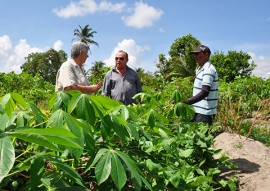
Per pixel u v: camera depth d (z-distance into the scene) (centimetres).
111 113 162
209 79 465
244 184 414
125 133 165
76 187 139
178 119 319
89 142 145
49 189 137
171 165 225
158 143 212
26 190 146
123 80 527
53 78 7394
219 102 901
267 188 393
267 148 566
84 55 448
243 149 539
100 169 133
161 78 1152
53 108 170
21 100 165
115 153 139
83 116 152
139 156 205
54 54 7406
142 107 246
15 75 1511
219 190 398
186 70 3775
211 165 382
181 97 285
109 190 172
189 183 231
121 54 521
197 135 369
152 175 191
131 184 197
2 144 91
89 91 438
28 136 97
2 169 86
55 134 100
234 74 4756
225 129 746
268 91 1238
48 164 176
